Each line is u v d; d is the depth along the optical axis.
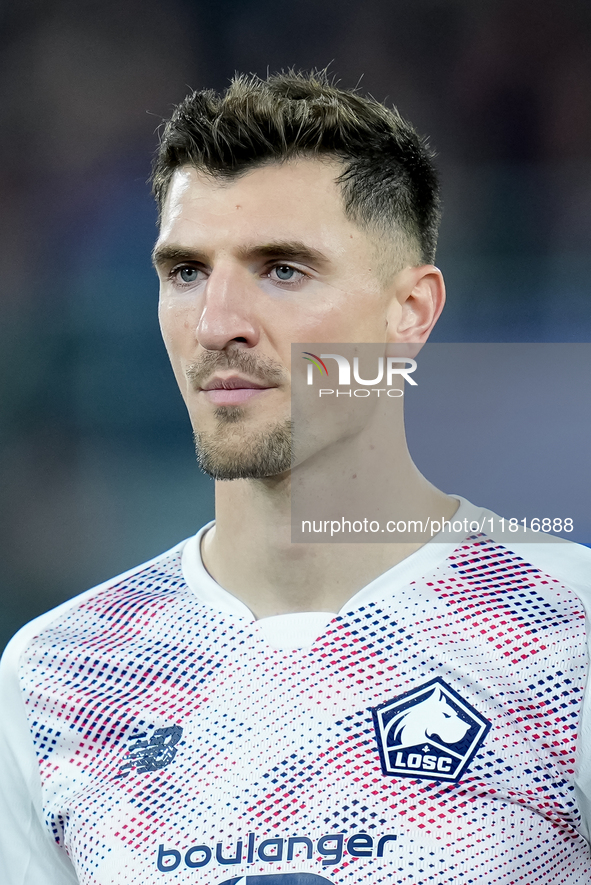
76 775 4.91
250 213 4.36
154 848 4.49
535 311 25.33
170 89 26.77
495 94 26.14
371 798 4.40
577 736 4.49
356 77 26.98
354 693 4.63
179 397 24.00
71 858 4.80
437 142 26.28
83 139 26.22
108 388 24.06
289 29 27.05
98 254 25.30
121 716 4.93
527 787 4.44
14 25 26.41
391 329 4.84
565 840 4.50
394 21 26.47
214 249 4.38
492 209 25.78
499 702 4.56
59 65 26.41
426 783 4.43
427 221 5.08
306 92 4.99
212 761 4.61
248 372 4.31
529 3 25.78
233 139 4.40
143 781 4.69
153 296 24.72
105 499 22.86
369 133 4.64
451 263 25.59
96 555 21.94
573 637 4.68
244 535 5.01
